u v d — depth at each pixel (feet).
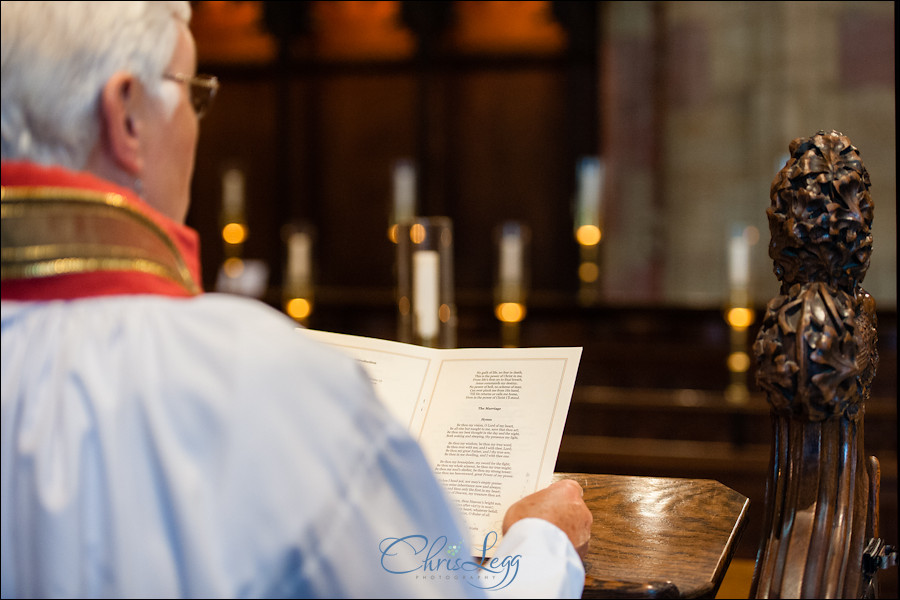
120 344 2.35
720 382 17.57
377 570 2.28
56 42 2.45
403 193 25.08
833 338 3.49
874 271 23.24
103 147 2.53
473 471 3.80
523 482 3.70
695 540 3.96
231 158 27.48
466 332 21.97
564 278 26.04
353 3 26.35
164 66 2.63
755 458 13.29
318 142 27.20
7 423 2.34
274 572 2.19
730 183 24.86
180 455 2.23
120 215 2.50
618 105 25.59
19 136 2.47
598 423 14.82
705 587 3.48
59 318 2.41
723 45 24.66
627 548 3.88
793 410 3.56
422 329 8.30
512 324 21.17
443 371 4.16
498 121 26.17
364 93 26.84
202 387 2.27
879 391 16.72
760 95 24.40
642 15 25.21
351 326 22.85
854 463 3.60
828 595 3.31
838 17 23.72
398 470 2.38
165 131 2.65
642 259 25.70
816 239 3.58
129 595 2.18
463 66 26.20
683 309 20.25
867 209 3.64
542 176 26.07
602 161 25.75
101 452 2.24
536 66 25.85
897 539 12.00
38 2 2.48
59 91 2.45
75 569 2.22
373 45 26.61
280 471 2.22
